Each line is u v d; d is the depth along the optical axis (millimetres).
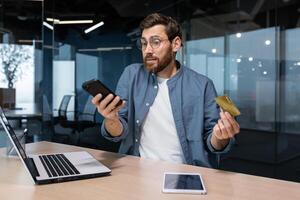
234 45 3580
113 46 3930
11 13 3781
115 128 1271
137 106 1465
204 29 3678
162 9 3797
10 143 1256
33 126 3529
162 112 1446
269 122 3504
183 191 839
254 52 3506
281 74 3418
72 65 3979
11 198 792
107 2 3918
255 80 3525
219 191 859
